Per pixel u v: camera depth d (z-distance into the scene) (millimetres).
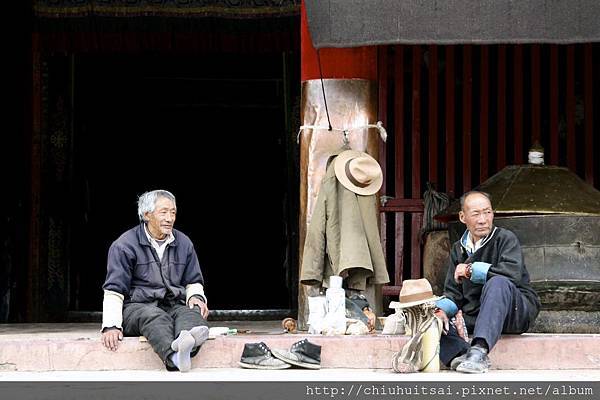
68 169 20672
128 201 21828
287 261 21828
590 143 14039
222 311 21016
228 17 19766
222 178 22344
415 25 11070
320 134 12789
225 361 9758
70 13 19703
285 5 19734
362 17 11125
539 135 13977
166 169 22109
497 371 9578
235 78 21906
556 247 11406
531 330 11367
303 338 9852
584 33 10961
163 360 9414
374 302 12086
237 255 22375
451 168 13930
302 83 12875
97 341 9688
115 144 21812
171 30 19734
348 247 11484
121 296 9797
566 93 14039
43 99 20484
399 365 9211
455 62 14961
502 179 12148
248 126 22188
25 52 20016
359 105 12797
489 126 15086
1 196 19953
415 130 13930
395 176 13805
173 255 10031
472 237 9883
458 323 9633
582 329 11328
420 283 9336
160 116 21969
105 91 21578
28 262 20406
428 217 13641
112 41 19781
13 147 20172
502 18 11016
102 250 21453
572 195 11664
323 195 11773
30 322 20375
